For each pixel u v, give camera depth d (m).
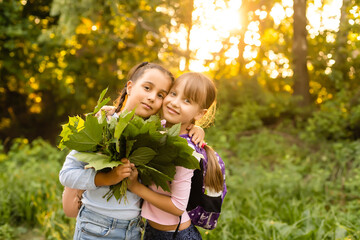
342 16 6.41
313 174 5.78
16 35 9.15
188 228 2.04
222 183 2.08
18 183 5.21
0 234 3.98
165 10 10.22
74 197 2.01
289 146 7.63
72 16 9.08
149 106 2.06
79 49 11.16
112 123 1.77
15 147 7.89
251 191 5.21
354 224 3.83
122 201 1.92
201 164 2.00
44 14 10.40
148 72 2.08
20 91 11.45
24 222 4.43
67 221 4.22
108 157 1.70
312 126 7.75
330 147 7.11
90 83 11.47
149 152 1.72
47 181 5.12
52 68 10.25
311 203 4.89
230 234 3.61
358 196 5.04
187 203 1.99
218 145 7.65
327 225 3.53
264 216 4.17
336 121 7.54
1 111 11.64
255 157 7.29
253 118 9.02
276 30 12.52
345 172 5.92
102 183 1.79
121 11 10.20
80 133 1.66
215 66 12.34
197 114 2.12
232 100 9.67
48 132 11.59
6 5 9.18
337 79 8.54
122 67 12.12
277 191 5.25
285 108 9.25
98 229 1.90
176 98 2.04
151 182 1.91
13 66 9.62
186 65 10.36
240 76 10.39
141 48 12.05
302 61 10.09
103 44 10.99
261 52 11.23
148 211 1.96
